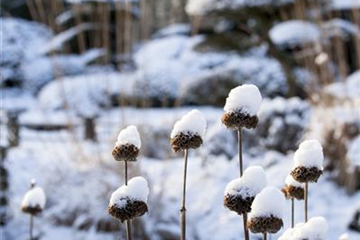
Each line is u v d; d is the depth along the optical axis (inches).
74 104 253.0
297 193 61.9
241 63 359.3
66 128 239.8
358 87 212.4
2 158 173.3
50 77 351.9
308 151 54.1
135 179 54.1
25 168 190.1
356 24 215.9
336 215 166.7
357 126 189.5
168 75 430.3
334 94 201.9
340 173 185.8
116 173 172.9
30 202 88.2
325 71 210.7
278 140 213.3
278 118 215.8
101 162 176.2
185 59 410.6
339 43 215.2
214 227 165.2
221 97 352.8
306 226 45.6
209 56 427.8
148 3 227.0
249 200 52.2
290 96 300.2
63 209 167.9
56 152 183.8
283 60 304.2
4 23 320.5
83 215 164.6
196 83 350.3
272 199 48.3
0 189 169.3
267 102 226.1
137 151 54.2
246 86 52.6
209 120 327.3
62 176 176.4
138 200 53.1
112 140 186.5
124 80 208.1
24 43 323.9
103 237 158.4
